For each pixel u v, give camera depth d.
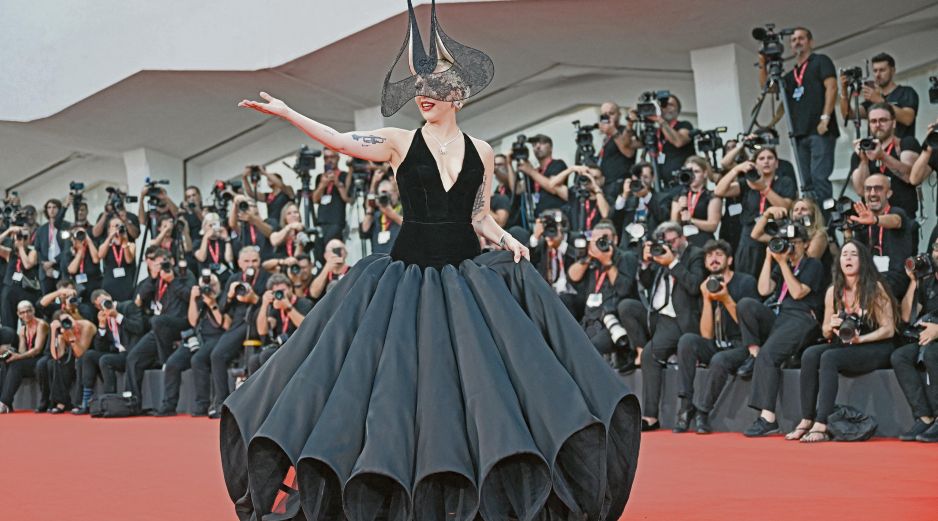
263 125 11.93
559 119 10.41
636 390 6.60
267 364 2.53
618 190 8.18
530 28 8.80
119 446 5.78
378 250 8.36
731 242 7.27
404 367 2.38
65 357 9.86
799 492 3.33
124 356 9.44
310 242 8.59
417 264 2.69
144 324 9.45
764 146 6.81
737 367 6.01
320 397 2.35
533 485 2.26
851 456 4.50
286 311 7.97
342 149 2.70
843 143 8.56
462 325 2.46
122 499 3.56
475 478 2.21
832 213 6.33
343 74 10.00
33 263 10.93
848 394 5.51
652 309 6.42
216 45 10.05
